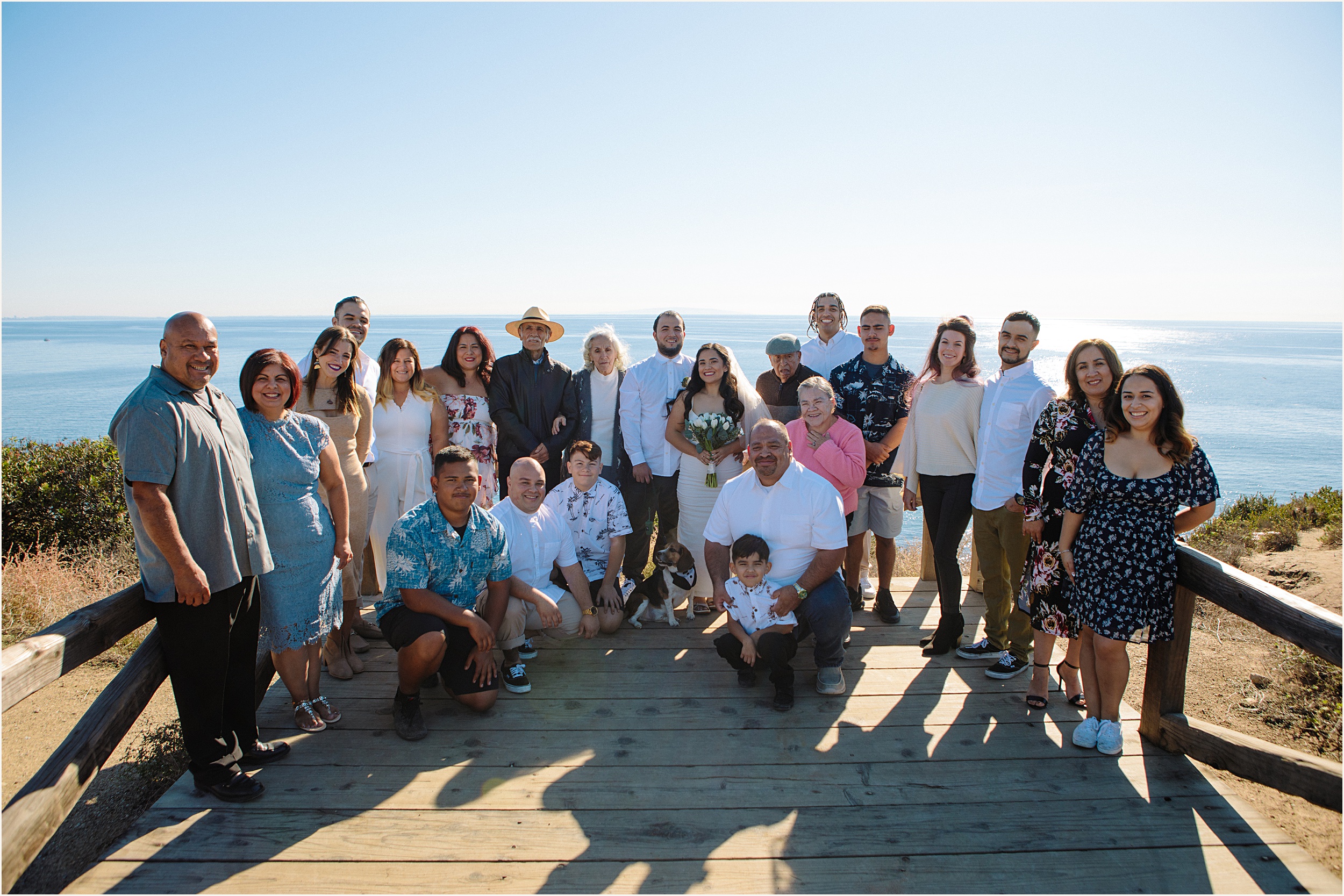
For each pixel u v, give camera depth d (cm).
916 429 447
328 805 299
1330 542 875
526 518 438
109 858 267
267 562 313
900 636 478
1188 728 332
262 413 335
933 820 291
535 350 536
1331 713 454
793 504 395
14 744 498
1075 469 343
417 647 337
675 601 496
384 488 490
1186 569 329
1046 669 376
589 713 376
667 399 526
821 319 566
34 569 718
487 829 285
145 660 300
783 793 308
